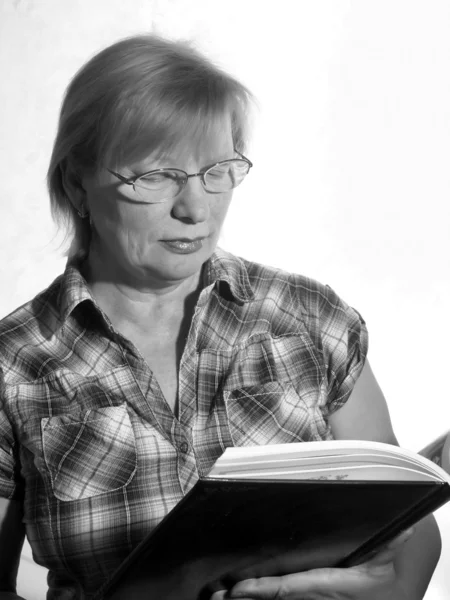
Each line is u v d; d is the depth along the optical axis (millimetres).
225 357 1471
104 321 1425
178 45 1334
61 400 1433
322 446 1078
